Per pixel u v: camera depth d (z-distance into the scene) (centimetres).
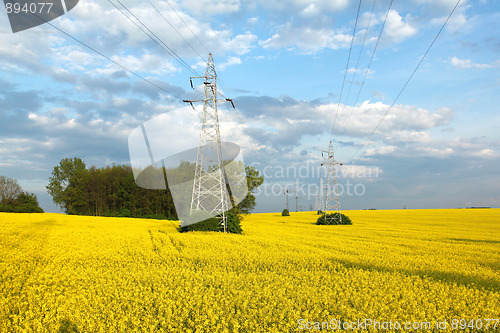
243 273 1377
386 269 1516
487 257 1931
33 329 799
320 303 979
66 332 805
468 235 3238
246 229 4000
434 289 1156
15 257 1578
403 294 1064
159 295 1009
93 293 1048
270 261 1630
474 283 1300
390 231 3703
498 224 4762
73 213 6894
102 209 6844
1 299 952
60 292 1068
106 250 1869
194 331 808
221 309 902
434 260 1761
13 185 6906
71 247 1958
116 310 894
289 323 817
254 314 870
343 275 1345
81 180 6875
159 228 3481
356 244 2427
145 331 765
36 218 4347
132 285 1131
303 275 1354
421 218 6184
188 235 2773
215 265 1527
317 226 4681
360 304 977
